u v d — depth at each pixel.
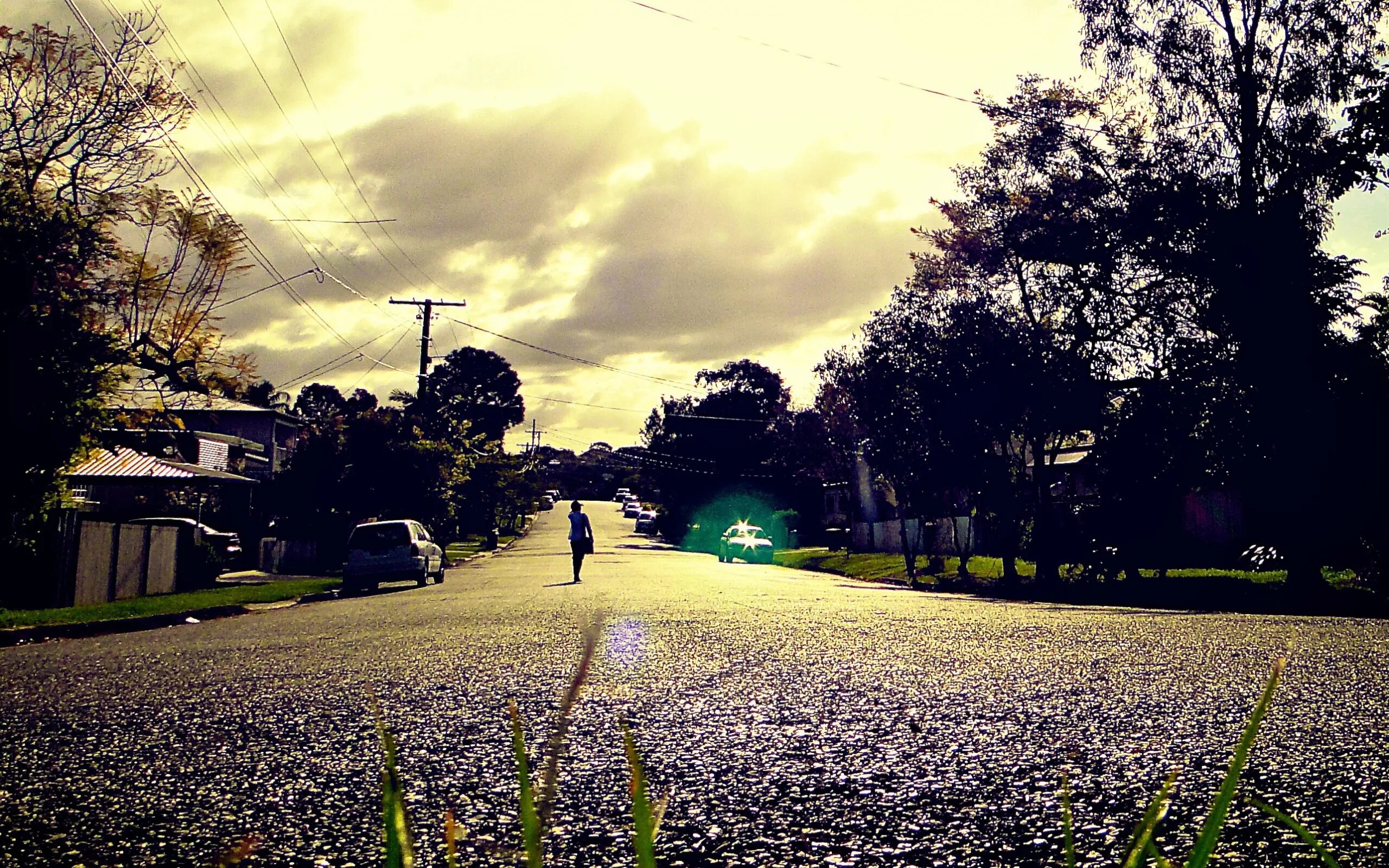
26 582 19.33
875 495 53.41
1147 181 23.94
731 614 14.73
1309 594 19.38
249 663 10.34
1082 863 3.59
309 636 13.46
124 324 23.03
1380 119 20.69
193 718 7.02
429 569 29.33
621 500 174.75
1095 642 10.42
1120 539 24.23
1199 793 4.41
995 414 26.78
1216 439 23.31
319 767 5.34
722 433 86.50
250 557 40.22
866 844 3.87
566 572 34.97
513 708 0.82
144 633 16.08
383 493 39.72
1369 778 4.57
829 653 9.77
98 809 4.59
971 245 28.89
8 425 18.75
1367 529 20.09
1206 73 23.92
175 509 37.97
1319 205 23.20
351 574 27.45
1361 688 7.07
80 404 19.92
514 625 13.76
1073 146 26.09
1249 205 22.94
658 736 5.92
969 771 4.93
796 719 6.38
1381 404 20.59
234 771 5.29
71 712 7.46
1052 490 40.69
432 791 4.77
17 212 19.50
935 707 6.69
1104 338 25.84
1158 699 6.80
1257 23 23.88
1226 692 7.03
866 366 29.58
